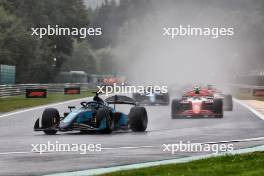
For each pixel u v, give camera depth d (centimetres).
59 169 3694
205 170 3422
